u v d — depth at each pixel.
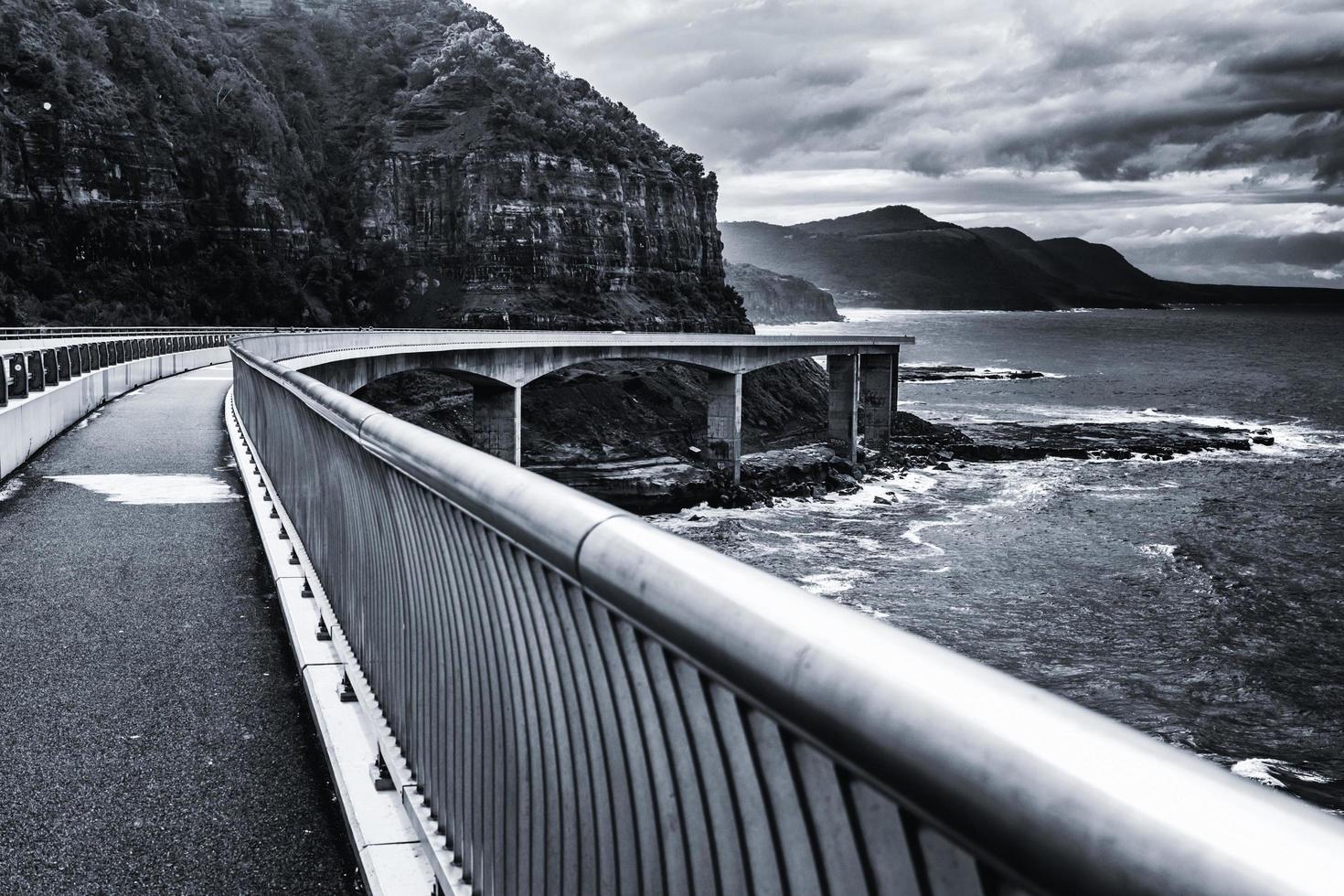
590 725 2.38
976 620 40.44
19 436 15.58
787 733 1.50
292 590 7.45
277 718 5.57
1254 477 78.44
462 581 3.44
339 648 5.96
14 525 10.85
